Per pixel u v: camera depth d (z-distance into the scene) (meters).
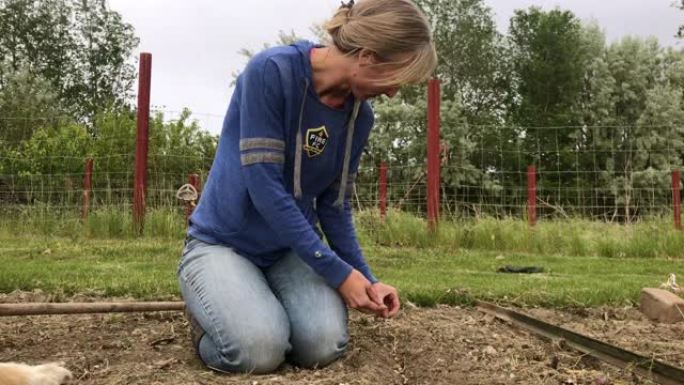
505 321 3.52
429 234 8.47
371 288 2.52
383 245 8.58
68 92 37.03
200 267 2.62
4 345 2.91
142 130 8.66
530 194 9.99
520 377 2.51
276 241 2.70
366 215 9.17
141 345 2.93
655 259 7.99
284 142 2.54
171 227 8.64
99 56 37.72
